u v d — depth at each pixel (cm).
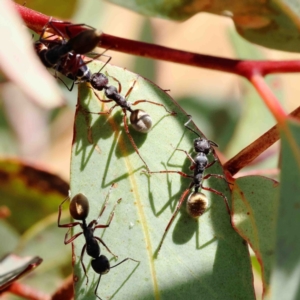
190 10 16
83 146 16
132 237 16
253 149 16
